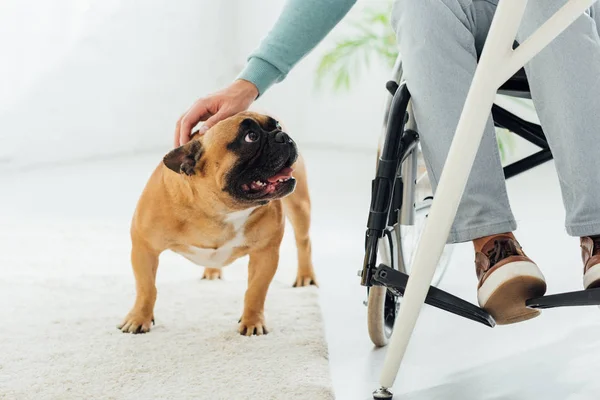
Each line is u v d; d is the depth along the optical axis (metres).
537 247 2.44
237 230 1.57
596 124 1.14
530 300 1.16
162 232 1.57
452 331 1.69
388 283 1.22
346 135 4.77
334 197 3.30
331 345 1.60
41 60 3.96
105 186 3.47
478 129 0.97
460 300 1.17
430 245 1.07
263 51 1.47
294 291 1.94
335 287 2.02
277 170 1.48
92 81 4.20
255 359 1.45
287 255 2.32
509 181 3.66
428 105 1.21
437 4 1.22
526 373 1.43
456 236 1.21
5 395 1.27
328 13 1.44
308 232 1.96
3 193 3.28
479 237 1.19
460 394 1.34
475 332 1.68
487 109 0.96
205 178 1.49
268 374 1.37
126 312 1.75
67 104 4.10
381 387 1.27
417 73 1.22
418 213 1.67
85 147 4.21
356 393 1.34
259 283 1.62
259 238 1.59
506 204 1.19
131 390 1.30
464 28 1.23
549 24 0.90
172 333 1.61
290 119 4.82
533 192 3.39
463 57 1.22
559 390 1.35
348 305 1.87
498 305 1.17
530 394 1.33
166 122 4.59
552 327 1.69
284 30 1.46
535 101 1.20
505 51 0.92
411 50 1.23
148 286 1.63
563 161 1.17
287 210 1.92
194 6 4.61
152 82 4.49
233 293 1.92
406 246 1.72
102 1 4.20
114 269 2.11
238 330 1.62
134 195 3.27
